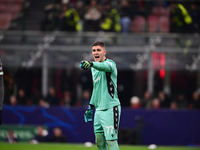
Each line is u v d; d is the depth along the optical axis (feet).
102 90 52.75
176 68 135.23
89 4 160.86
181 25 153.17
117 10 158.61
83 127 114.11
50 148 89.71
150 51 137.69
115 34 147.84
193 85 163.22
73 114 115.14
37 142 111.55
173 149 92.07
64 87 153.69
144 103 127.44
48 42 142.82
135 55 137.90
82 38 144.46
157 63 136.15
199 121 112.06
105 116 52.24
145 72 163.84
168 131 112.27
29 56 139.85
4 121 117.50
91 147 93.76
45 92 136.05
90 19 156.25
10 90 148.25
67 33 150.51
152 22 154.40
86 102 134.00
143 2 160.15
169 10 157.69
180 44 140.36
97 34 145.69
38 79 152.97
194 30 152.87
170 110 113.09
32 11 164.14
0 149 85.20
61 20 156.35
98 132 54.24
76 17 155.33
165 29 153.07
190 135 111.86
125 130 108.88
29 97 148.66
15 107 117.70
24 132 111.86
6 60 139.33
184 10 154.61
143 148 93.50
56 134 111.45
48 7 163.02
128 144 107.96
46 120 116.06
